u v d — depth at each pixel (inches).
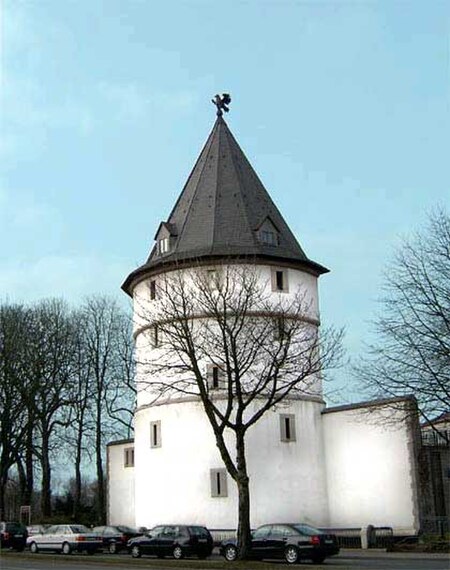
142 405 1923.0
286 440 1804.9
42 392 2325.3
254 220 1927.9
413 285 1398.9
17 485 3238.2
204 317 1713.8
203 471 1766.7
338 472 1815.9
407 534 1642.5
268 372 1523.1
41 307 2568.9
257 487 1753.2
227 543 1357.0
